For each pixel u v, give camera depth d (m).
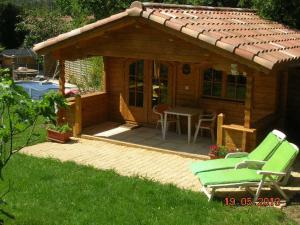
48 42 12.23
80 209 7.89
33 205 7.96
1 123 5.79
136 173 9.94
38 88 22.94
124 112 14.28
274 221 7.49
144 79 13.78
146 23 10.77
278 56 10.00
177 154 11.36
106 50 11.95
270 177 8.30
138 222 7.41
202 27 10.66
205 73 12.90
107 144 12.27
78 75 24.39
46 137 12.53
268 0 15.09
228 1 19.83
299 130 13.41
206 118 12.84
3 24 35.66
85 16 24.53
